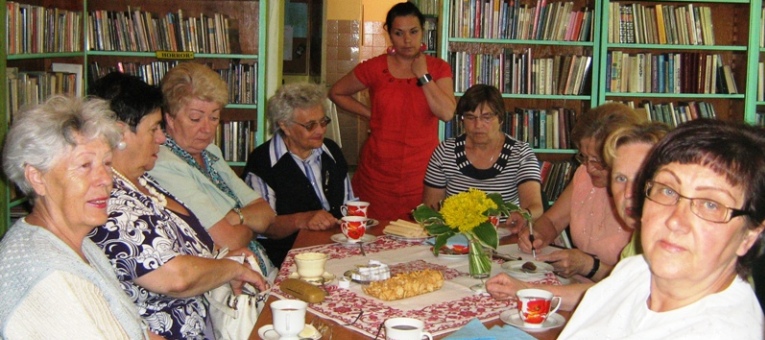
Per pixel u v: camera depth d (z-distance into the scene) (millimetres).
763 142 1071
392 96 4094
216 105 2654
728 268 1108
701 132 1091
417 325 1617
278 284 2123
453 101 4129
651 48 4859
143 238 1910
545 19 4746
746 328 1075
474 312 1878
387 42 8492
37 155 1498
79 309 1433
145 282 1915
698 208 1067
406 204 4109
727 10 4906
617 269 1379
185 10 4586
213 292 2178
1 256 1469
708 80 4879
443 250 2475
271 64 4578
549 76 4809
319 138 3188
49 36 3734
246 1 4562
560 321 1808
